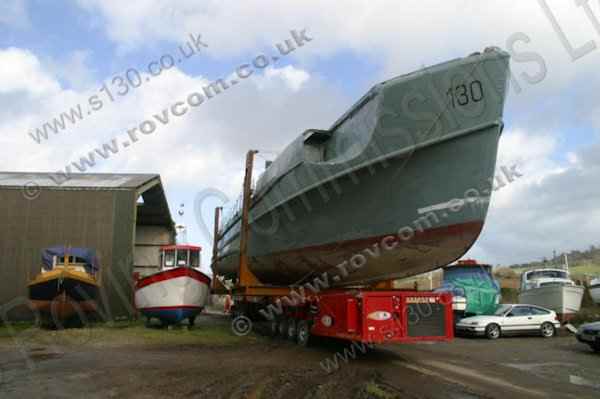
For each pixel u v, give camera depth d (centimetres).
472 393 642
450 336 859
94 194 1898
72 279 1432
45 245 1836
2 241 1822
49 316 1546
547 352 1112
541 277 2119
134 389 639
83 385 671
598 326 1097
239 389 622
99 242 1853
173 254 1631
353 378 690
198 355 945
